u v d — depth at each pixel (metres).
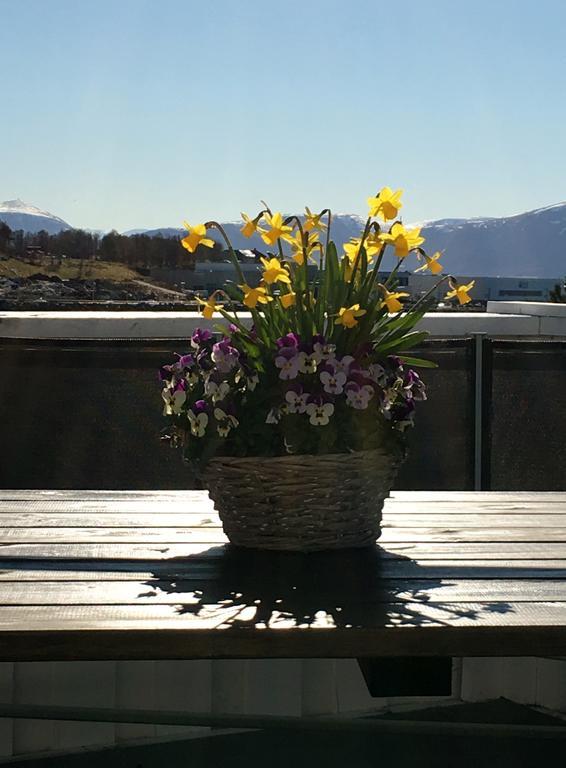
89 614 1.70
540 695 2.94
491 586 1.89
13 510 2.65
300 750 2.68
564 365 4.46
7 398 4.31
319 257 2.18
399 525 2.47
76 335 5.04
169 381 2.18
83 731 2.67
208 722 2.10
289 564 2.05
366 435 2.06
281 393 2.03
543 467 4.45
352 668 2.79
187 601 1.79
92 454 4.32
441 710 2.88
